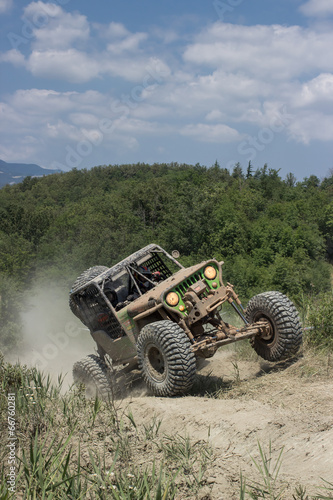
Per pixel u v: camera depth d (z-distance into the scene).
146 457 3.35
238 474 2.87
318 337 5.34
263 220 64.31
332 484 2.49
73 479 2.79
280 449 3.01
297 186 97.31
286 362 5.28
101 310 6.60
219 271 5.55
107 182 129.38
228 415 3.70
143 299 5.63
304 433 3.09
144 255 6.89
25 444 3.77
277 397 3.95
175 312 5.25
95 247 50.53
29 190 134.88
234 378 5.24
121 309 5.94
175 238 60.81
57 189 126.44
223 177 104.50
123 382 6.30
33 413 4.19
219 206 65.44
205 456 3.13
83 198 104.50
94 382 6.02
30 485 2.83
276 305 5.12
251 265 49.09
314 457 2.81
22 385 4.73
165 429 3.78
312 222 70.38
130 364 6.27
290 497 2.49
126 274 6.84
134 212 76.88
